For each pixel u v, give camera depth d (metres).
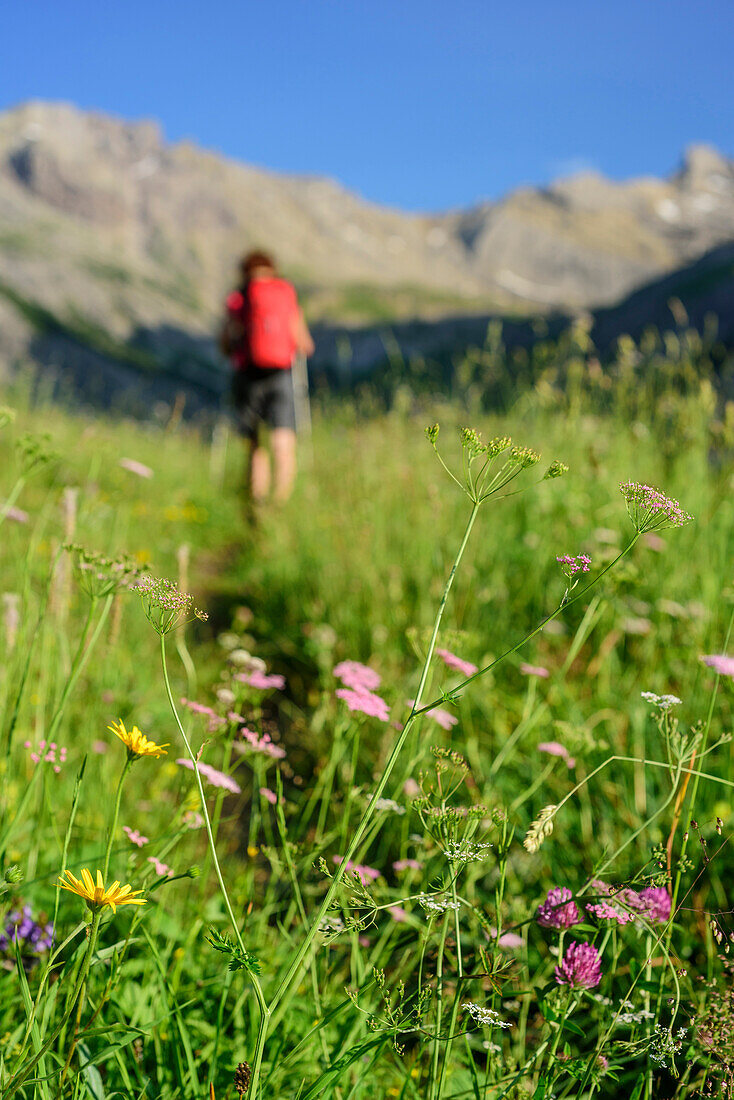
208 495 7.30
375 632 3.32
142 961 1.51
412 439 5.32
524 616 3.50
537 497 4.03
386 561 3.95
